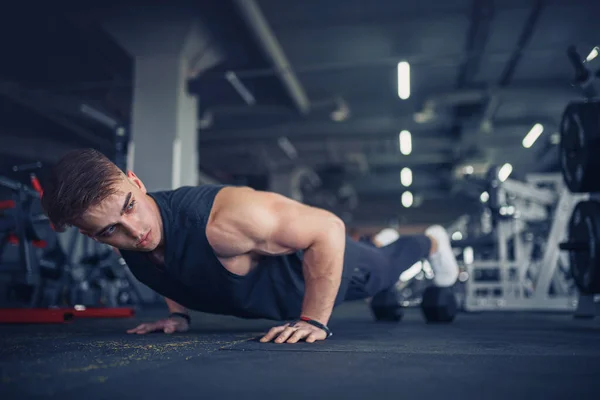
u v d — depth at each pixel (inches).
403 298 205.6
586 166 88.4
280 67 296.5
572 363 37.2
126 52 268.7
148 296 226.5
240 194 54.1
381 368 34.4
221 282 57.0
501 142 465.4
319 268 53.2
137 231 47.4
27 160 447.5
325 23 271.4
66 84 343.9
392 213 780.0
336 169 597.0
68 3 245.3
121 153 232.4
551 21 273.3
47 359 38.8
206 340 54.5
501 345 50.1
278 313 61.6
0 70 324.5
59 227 45.8
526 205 210.2
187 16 249.9
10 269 129.1
